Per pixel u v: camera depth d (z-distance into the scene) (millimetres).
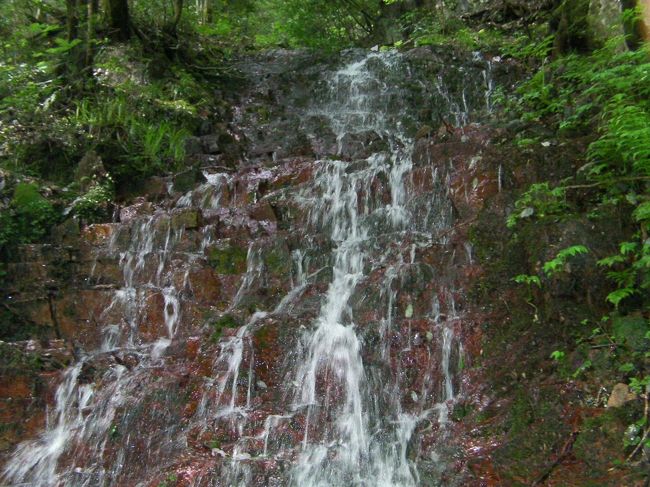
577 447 3588
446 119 9086
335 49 13125
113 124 7953
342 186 6375
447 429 4070
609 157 4855
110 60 9430
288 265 5637
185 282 5734
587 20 7832
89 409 4754
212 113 9641
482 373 4293
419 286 4883
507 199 5109
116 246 6352
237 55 13141
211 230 6234
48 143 7324
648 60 5527
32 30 9391
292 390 4590
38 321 5668
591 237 4410
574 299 4324
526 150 5500
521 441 3766
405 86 9969
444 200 5680
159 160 7777
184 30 12094
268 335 4820
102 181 7184
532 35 10039
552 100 6660
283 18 14820
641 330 3920
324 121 9477
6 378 4875
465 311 4680
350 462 4043
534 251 4531
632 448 3469
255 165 7848
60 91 8492
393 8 14312
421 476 3840
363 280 5164
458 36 11266
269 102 10477
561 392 3900
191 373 4820
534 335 4316
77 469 4441
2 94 8078
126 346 5516
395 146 7828
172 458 4285
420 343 4574
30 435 4699
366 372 4500
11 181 6648
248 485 3953
